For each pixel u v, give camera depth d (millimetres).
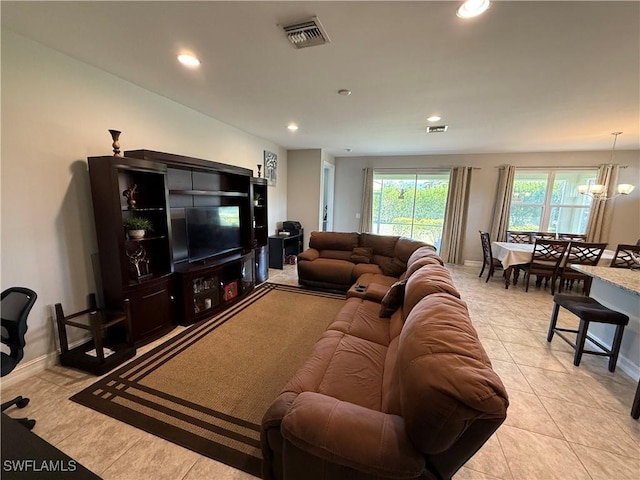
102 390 1946
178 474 1381
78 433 1596
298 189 6184
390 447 929
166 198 2688
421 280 1880
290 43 1914
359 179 6879
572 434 1666
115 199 2223
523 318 3352
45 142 2080
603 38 1769
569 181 5559
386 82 2514
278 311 3381
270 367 2258
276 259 5441
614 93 2625
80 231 2334
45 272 2135
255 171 4863
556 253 4125
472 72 2283
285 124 4016
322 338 1949
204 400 1883
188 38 1879
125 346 2375
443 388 835
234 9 1571
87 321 2428
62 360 2184
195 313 3027
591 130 3869
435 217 6547
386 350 1854
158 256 2879
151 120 2889
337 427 992
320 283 4211
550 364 2393
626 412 1847
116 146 2318
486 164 5930
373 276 3680
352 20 1649
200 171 3512
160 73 2432
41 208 2088
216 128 3848
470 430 871
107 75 2451
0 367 1579
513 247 4633
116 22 1710
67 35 1871
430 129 4062
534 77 2348
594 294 2824
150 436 1589
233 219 4023
